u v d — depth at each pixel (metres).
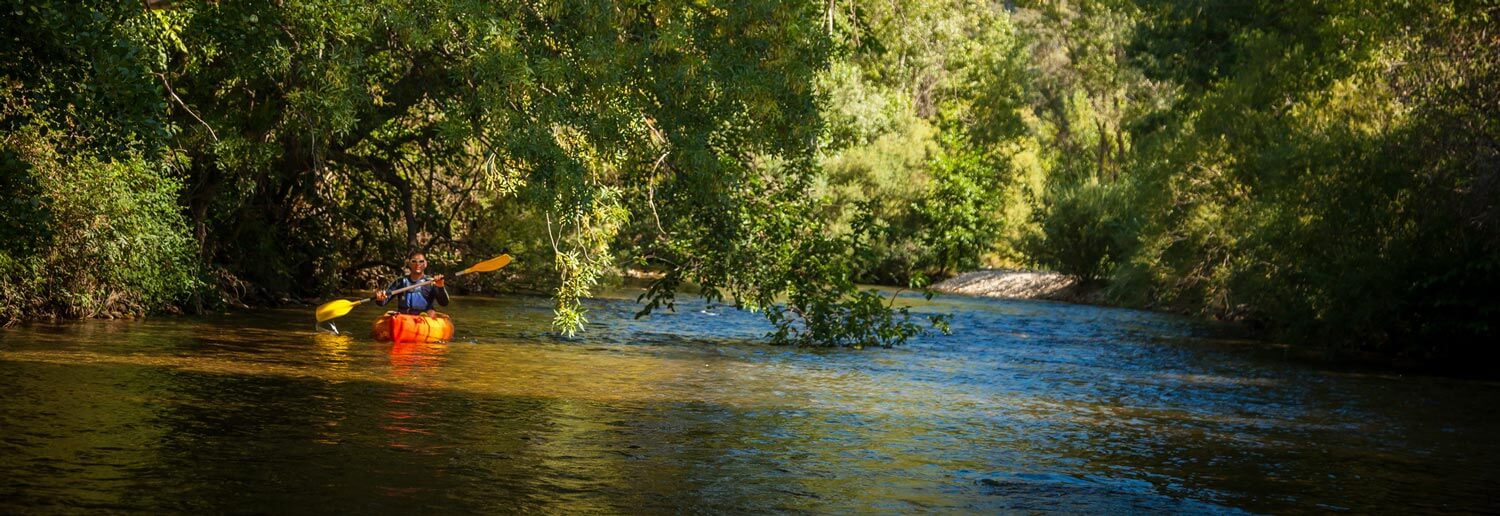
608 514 6.37
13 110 11.18
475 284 27.56
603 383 12.09
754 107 14.08
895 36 25.94
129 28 12.10
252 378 11.15
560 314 15.52
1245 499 7.54
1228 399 13.21
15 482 6.36
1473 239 18.72
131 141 9.30
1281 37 27.73
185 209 19.39
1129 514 6.98
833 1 16.55
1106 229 38.56
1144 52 35.97
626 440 8.68
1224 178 27.28
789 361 15.50
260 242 21.84
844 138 26.47
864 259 18.91
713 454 8.30
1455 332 19.02
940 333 22.42
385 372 12.14
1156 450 9.37
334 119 14.60
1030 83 53.19
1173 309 33.59
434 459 7.59
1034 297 41.28
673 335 18.94
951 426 10.23
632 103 13.97
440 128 14.27
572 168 13.74
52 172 15.08
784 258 17.64
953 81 48.69
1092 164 56.12
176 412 8.88
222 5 13.58
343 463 7.33
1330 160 20.48
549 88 13.71
